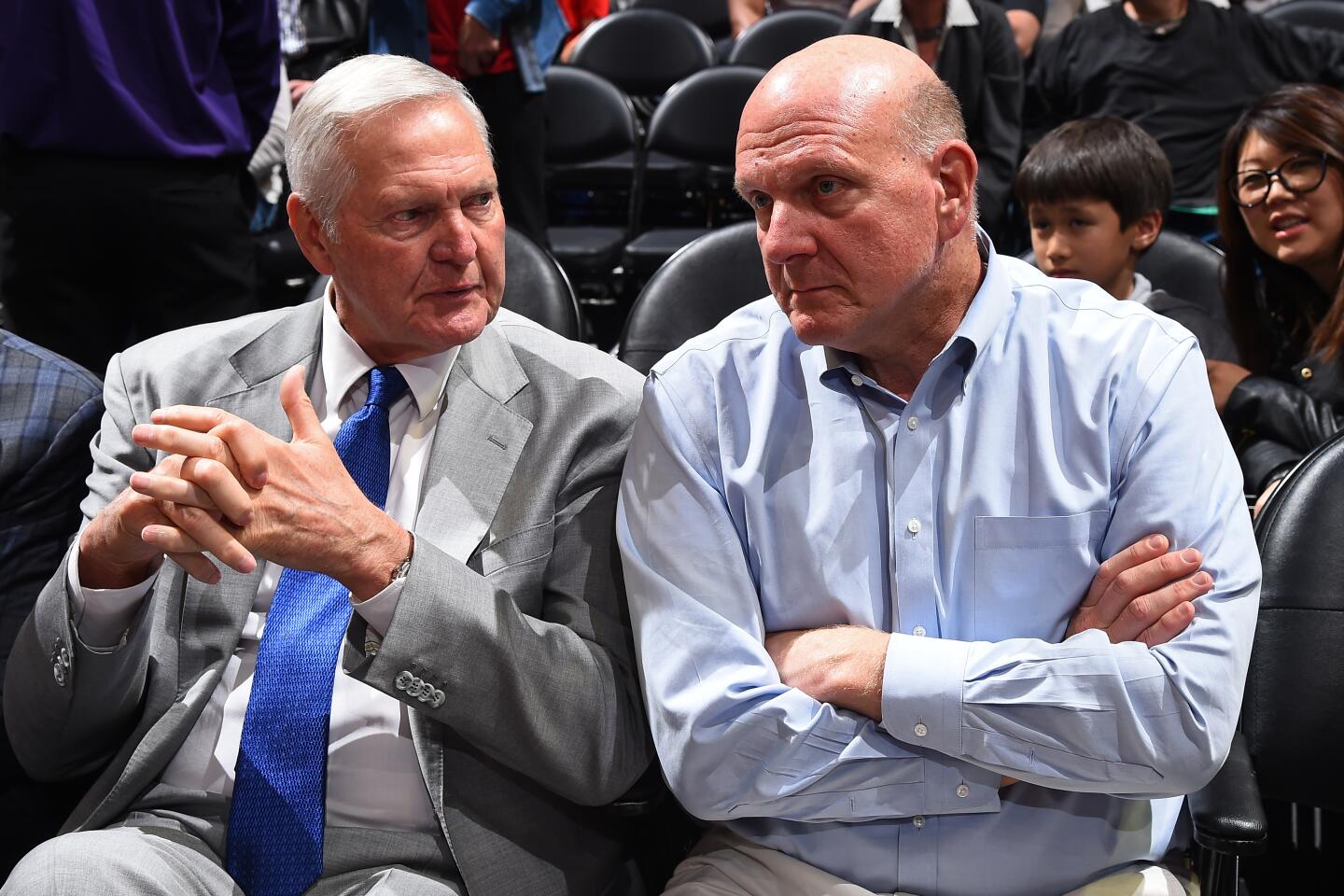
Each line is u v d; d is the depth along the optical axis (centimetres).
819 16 497
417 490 154
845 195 126
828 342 134
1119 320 141
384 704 145
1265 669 154
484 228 148
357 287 148
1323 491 157
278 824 140
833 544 141
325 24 379
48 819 165
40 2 251
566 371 159
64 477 174
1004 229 390
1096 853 137
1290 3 482
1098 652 128
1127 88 405
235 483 124
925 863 137
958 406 140
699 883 144
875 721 133
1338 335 221
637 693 148
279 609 148
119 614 140
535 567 149
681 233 421
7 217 265
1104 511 136
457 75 369
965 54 362
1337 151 220
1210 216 389
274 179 316
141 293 277
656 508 145
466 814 141
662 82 510
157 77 262
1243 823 129
